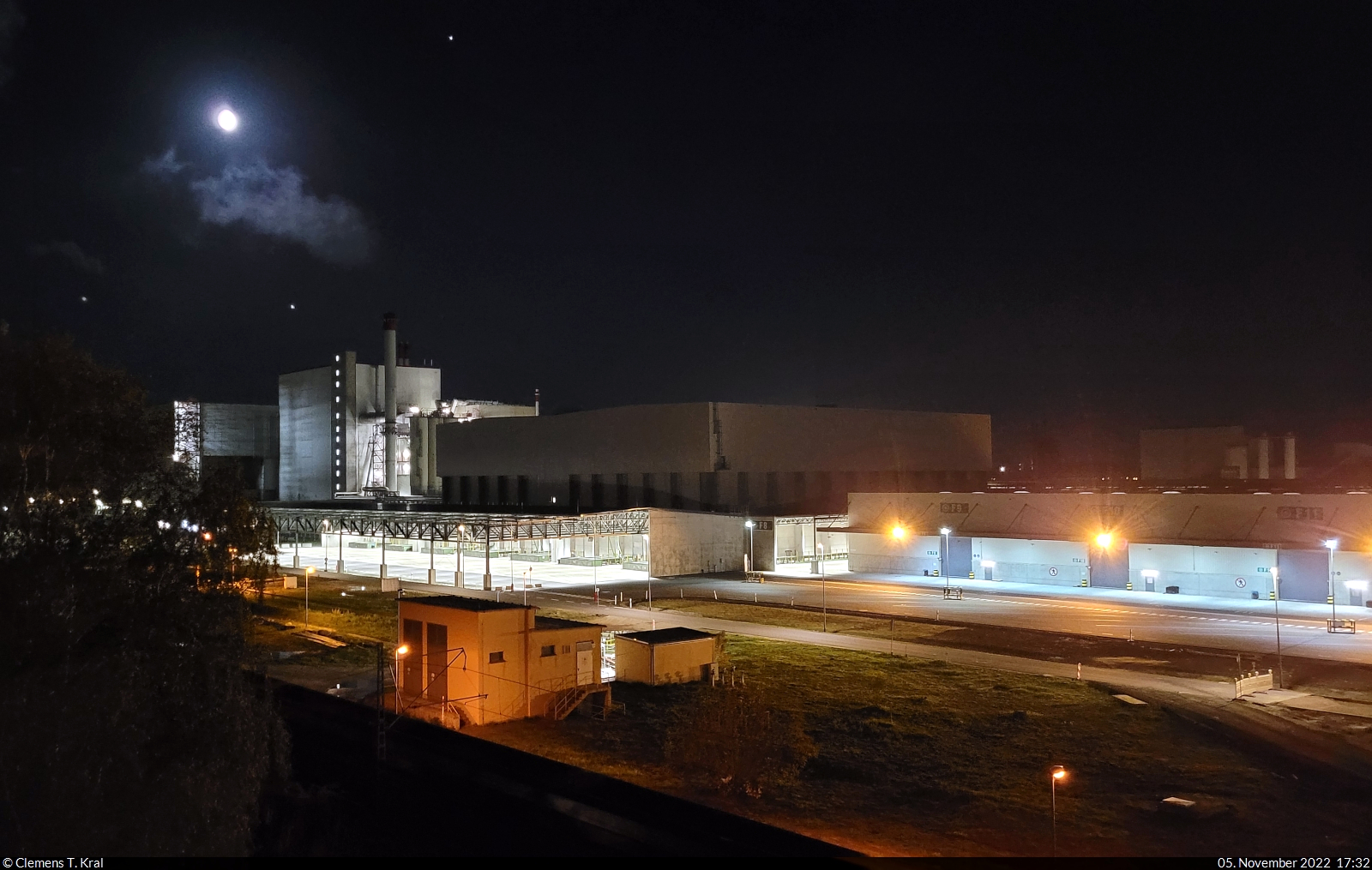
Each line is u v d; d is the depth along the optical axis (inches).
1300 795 935.7
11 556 743.7
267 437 5733.3
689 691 1430.9
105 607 744.3
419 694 1326.3
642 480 3612.2
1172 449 4141.2
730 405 3472.0
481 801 854.5
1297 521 2210.9
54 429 798.5
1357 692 1338.6
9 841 617.9
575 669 1343.5
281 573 3100.4
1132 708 1268.5
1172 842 828.0
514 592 2578.7
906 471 4040.4
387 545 4365.2
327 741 1044.5
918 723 1228.5
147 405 898.7
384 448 4931.1
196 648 762.2
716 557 3157.0
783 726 1054.4
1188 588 2369.6
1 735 637.3
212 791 700.7
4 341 818.2
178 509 856.9
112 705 677.9
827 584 2746.1
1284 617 1993.1
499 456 4274.1
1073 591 2519.7
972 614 2134.6
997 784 996.6
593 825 775.7
